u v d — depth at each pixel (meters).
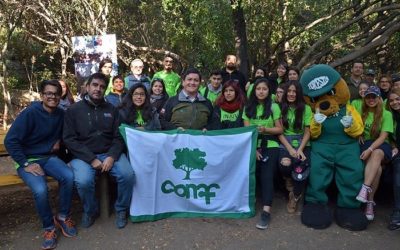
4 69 10.93
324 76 4.68
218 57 12.09
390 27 10.56
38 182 4.04
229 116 5.01
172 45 12.80
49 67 15.27
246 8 11.29
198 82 5.04
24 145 4.28
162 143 4.58
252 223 4.56
